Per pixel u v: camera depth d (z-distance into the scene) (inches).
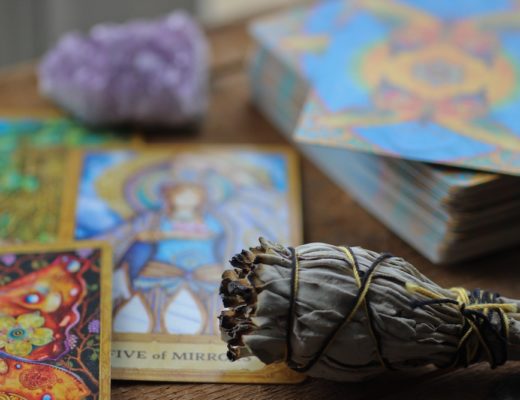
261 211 14.2
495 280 13.4
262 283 11.3
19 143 15.2
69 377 12.1
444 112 13.9
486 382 12.4
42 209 14.2
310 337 11.3
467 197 12.9
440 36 15.0
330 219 14.2
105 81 15.2
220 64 16.7
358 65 14.6
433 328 11.6
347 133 13.6
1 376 12.0
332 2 15.9
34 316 12.6
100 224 14.0
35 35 20.3
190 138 15.5
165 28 16.1
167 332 12.8
